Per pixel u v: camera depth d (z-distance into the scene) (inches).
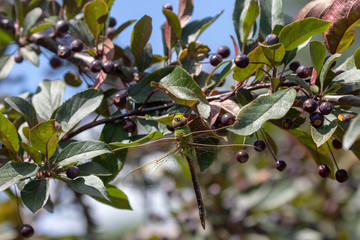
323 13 21.2
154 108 22.4
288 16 22.4
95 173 20.4
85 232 33.4
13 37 27.7
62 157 20.1
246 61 19.8
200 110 19.8
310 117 19.1
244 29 22.5
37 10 27.0
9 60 27.0
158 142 21.2
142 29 23.1
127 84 24.5
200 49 23.2
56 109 22.7
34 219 32.7
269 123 23.3
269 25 21.8
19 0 27.1
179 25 24.0
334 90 19.8
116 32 25.0
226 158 21.7
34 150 20.4
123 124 22.9
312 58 19.7
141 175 21.5
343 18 20.8
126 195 23.8
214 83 23.1
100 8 23.1
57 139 20.2
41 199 19.6
